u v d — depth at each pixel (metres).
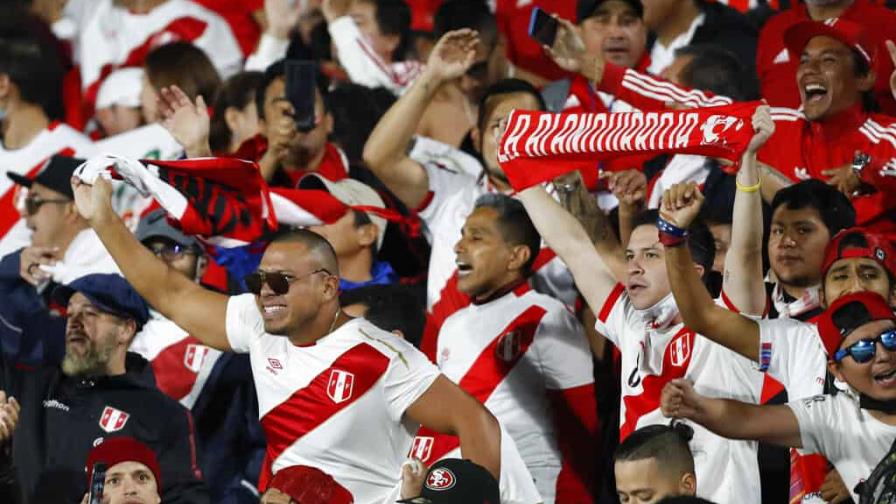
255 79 33.25
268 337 23.94
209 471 28.88
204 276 29.41
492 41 35.34
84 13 43.47
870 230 25.77
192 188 25.17
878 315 22.25
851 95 28.25
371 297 27.30
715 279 26.17
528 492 24.22
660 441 22.91
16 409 25.78
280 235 23.64
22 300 30.42
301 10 37.97
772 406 22.67
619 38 33.31
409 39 38.56
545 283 29.53
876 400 22.34
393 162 30.53
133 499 25.27
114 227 24.59
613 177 27.28
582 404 27.14
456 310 29.56
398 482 23.56
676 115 24.28
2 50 37.16
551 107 32.75
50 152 36.75
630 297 25.02
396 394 23.27
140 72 40.38
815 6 30.92
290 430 23.55
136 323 28.30
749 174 23.64
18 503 26.06
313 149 31.45
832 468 24.17
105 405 27.70
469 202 30.64
